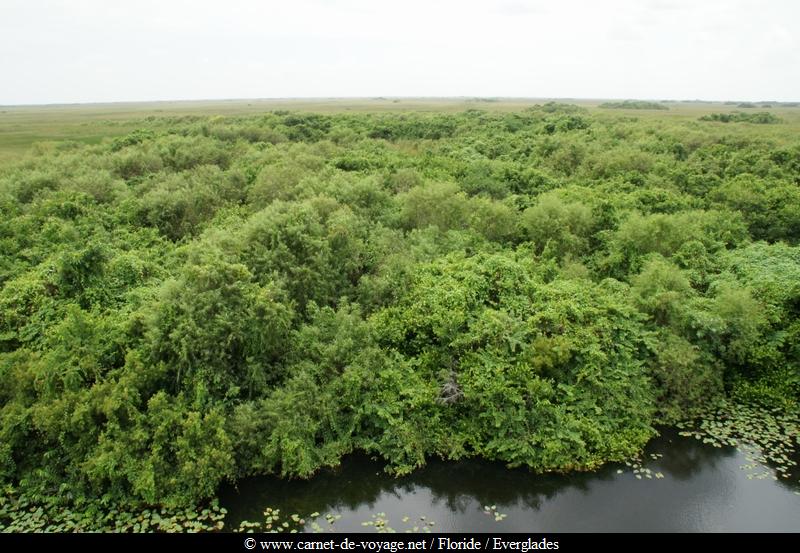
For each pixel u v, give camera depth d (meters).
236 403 15.45
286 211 20.95
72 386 14.26
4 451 13.84
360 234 21.86
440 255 21.77
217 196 27.69
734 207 28.33
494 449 15.46
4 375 14.98
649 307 18.58
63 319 16.69
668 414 16.89
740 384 17.98
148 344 14.98
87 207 25.30
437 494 14.21
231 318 15.57
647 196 28.80
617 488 14.35
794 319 18.78
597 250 24.48
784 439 16.09
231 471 14.18
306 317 18.23
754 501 13.81
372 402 15.95
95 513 13.31
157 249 22.75
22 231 22.69
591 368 16.47
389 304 19.00
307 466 14.51
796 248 22.83
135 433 13.62
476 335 16.84
